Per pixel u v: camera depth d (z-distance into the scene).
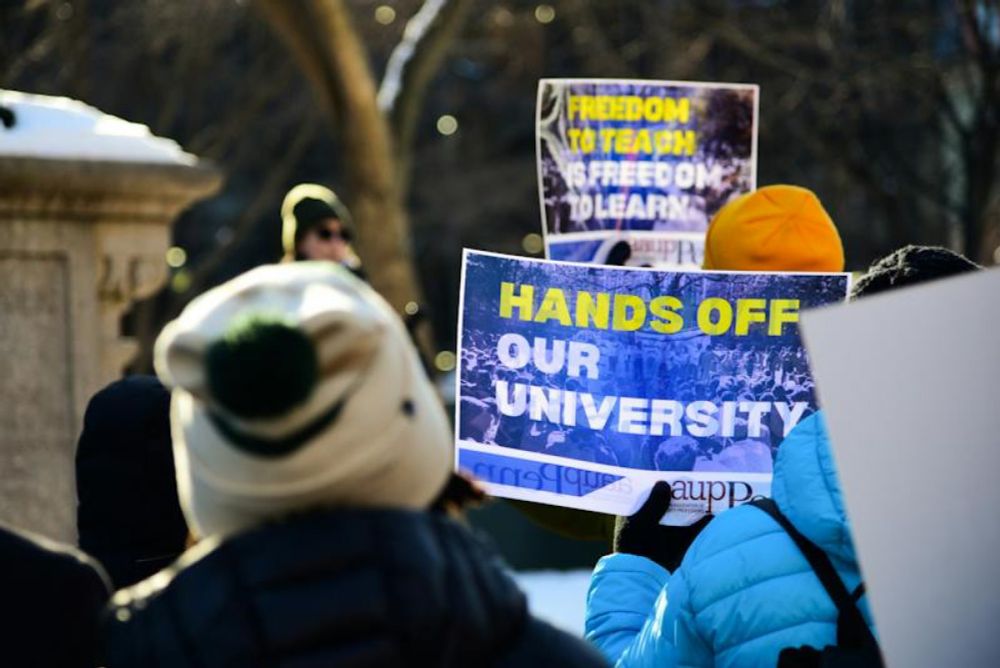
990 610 2.28
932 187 15.27
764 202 3.82
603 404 3.59
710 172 4.91
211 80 18.72
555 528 4.14
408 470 2.07
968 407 2.29
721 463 3.58
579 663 2.12
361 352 1.99
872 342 2.27
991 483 2.29
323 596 2.01
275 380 1.93
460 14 13.57
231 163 19.28
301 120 21.08
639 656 2.87
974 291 2.29
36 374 6.44
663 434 3.58
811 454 2.68
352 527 2.03
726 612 2.69
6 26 13.83
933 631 2.27
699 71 17.33
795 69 16.34
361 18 17.78
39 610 2.56
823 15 16.09
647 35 16.52
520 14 18.95
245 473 2.01
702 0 16.11
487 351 3.61
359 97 12.74
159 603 2.09
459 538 2.13
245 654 2.00
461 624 2.04
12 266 6.37
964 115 16.41
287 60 17.53
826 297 3.58
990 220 15.34
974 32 12.95
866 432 2.26
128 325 18.44
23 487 6.43
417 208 23.70
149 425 3.49
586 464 3.59
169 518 3.51
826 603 2.65
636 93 4.88
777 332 3.59
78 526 3.56
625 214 4.89
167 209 6.63
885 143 17.02
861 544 2.25
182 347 2.00
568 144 4.87
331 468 2.00
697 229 4.91
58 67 16.23
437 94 23.42
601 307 3.60
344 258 7.30
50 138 6.36
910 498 2.27
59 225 6.43
